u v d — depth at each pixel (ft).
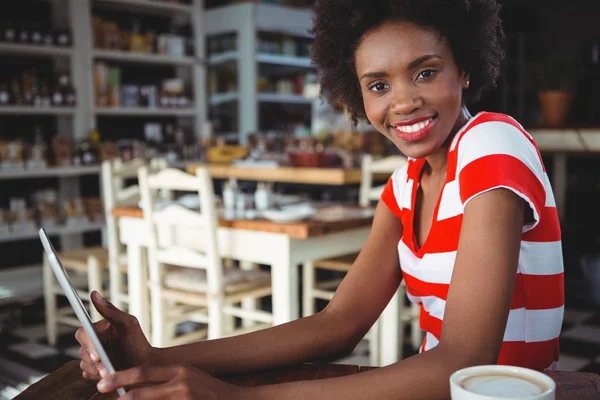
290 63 20.80
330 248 8.29
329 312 3.42
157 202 9.61
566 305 12.71
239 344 3.09
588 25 20.34
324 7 3.31
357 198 13.60
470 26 2.89
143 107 17.49
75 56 15.80
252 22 18.95
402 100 2.80
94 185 17.01
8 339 11.09
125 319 2.92
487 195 2.61
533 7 21.25
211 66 19.93
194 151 17.84
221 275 8.25
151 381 2.25
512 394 1.65
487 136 2.79
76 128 16.02
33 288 14.89
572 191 15.80
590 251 14.89
